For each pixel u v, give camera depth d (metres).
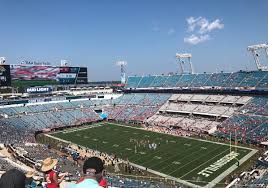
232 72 114.94
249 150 69.00
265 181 45.06
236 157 64.31
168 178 54.88
